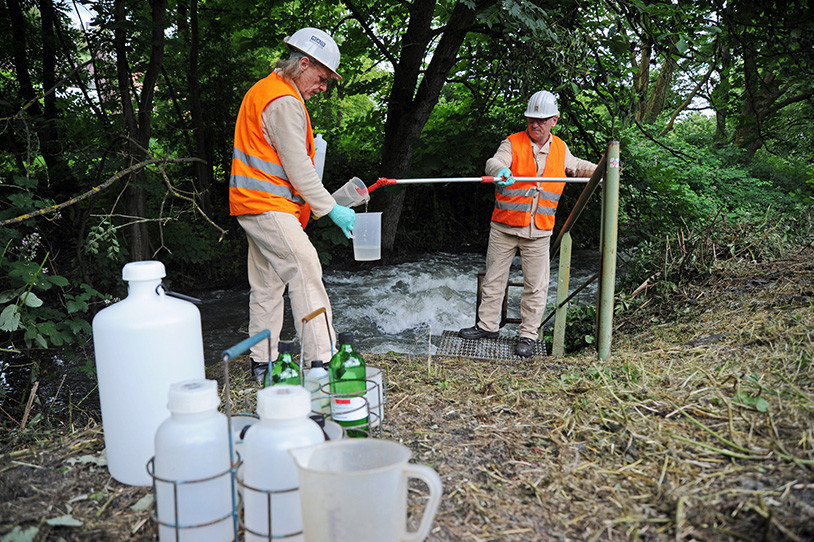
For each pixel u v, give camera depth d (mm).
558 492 1862
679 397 2439
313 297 2977
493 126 10250
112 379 1909
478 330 4246
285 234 2904
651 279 5141
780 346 2809
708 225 5492
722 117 8297
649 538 1598
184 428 1562
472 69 9562
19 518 1760
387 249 10195
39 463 2133
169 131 10359
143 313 1911
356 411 2170
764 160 13992
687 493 1762
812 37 6398
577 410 2469
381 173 9750
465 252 11461
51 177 6801
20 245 4129
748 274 4535
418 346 6047
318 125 12500
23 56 7047
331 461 1459
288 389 1558
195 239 8406
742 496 1692
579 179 3549
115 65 7043
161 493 1574
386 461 1454
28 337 3451
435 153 9547
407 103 9219
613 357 3232
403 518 1371
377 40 9031
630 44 5969
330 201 2973
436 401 2744
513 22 5230
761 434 2043
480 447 2213
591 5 6027
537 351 4094
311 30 2947
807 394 2264
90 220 6324
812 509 1569
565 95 6625
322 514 1319
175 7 9414
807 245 5051
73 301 3742
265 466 1516
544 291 3992
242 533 1699
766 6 6543
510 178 3598
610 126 7754
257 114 2871
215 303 7871
